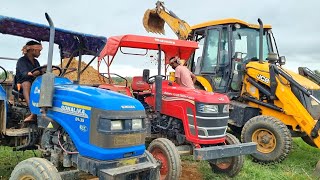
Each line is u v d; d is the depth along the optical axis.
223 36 8.86
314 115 7.62
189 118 5.86
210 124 5.71
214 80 8.98
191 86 6.70
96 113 3.88
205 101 5.71
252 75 8.41
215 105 5.77
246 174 6.38
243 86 8.61
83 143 3.97
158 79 6.28
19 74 5.12
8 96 5.70
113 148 3.84
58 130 4.37
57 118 4.26
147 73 6.94
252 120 7.68
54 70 5.91
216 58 8.98
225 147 5.51
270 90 8.06
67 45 5.54
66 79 4.90
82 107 4.02
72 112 4.11
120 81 8.30
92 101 3.94
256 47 9.15
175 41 6.77
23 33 5.16
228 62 8.69
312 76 8.48
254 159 7.56
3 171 5.75
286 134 7.20
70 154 4.20
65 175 4.09
